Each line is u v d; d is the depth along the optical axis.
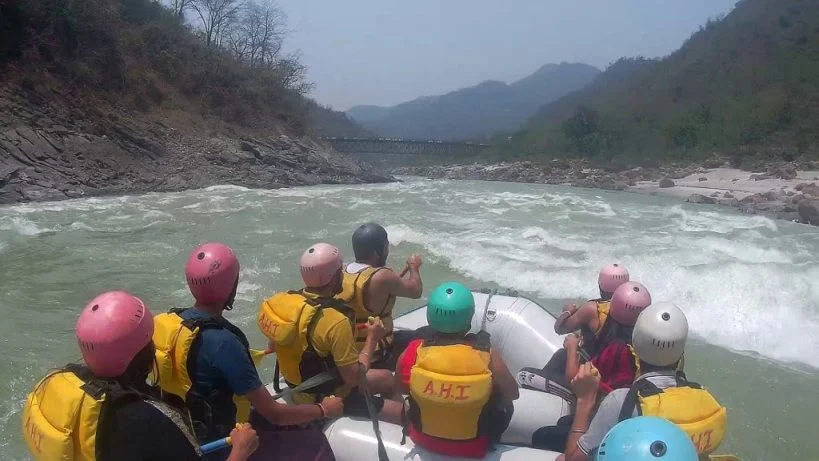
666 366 2.76
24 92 24.17
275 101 39.06
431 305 3.04
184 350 2.72
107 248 11.46
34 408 2.22
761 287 7.98
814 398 5.39
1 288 8.66
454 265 10.05
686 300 7.87
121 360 2.16
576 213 18.08
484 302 5.21
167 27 37.06
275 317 3.36
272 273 9.54
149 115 30.22
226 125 33.69
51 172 22.28
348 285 3.91
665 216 17.95
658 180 36.25
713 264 9.45
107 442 2.11
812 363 6.25
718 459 2.90
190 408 2.73
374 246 4.11
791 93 47.69
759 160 39.44
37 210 17.34
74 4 27.84
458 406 2.90
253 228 13.98
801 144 39.62
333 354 3.25
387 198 22.20
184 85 34.00
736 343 6.78
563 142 58.16
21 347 6.42
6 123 22.70
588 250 11.21
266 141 34.12
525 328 4.96
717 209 20.72
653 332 2.71
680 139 47.72
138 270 9.78
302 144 36.44
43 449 2.13
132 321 2.18
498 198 22.94
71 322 7.30
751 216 18.25
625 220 16.75
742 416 5.09
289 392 3.25
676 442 1.91
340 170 34.62
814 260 11.12
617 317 3.59
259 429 3.27
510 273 9.48
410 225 14.59
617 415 2.77
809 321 7.15
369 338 3.52
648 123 56.69
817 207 17.48
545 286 8.89
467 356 2.93
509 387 3.14
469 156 70.62
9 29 24.91
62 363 6.04
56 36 26.66
